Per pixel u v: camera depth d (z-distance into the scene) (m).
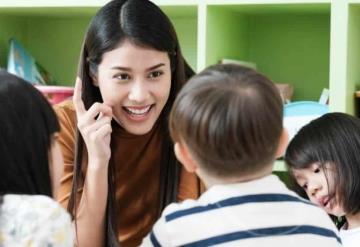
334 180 1.49
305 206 0.99
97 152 1.32
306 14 2.04
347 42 1.67
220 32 1.90
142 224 1.48
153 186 1.45
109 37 1.30
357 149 1.49
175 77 1.39
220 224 0.95
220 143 0.96
